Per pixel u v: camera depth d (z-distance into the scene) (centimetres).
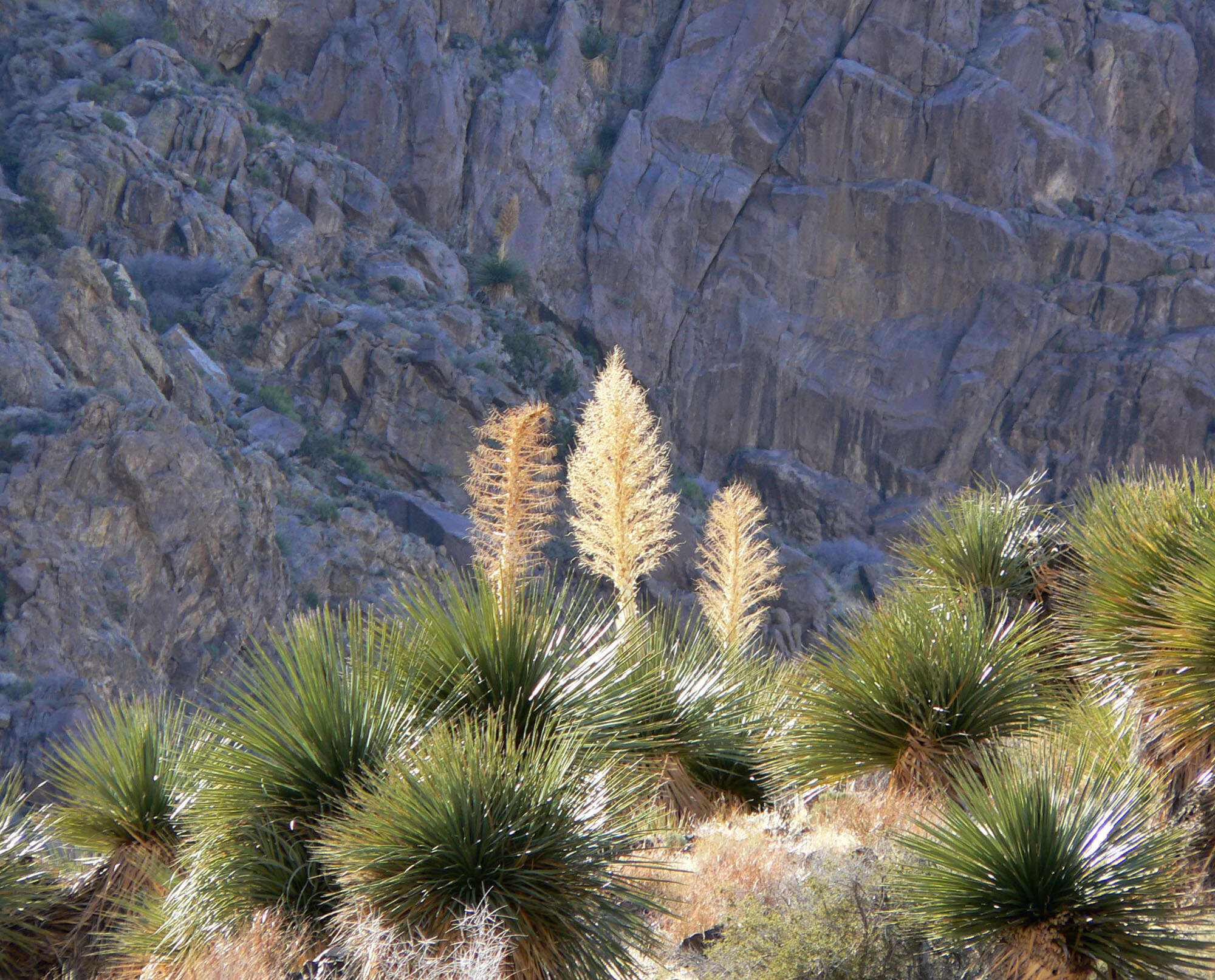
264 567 4216
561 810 402
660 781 575
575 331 6962
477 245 6912
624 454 1067
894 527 6719
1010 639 601
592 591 593
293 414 5347
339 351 5553
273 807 461
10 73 5794
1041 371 6931
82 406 3900
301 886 441
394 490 5309
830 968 376
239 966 405
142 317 4725
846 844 489
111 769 571
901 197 7019
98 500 3684
